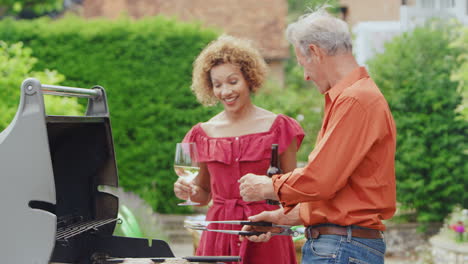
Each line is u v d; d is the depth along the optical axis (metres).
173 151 8.21
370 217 2.02
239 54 2.59
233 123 2.67
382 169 2.03
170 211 8.25
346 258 2.03
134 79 8.24
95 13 12.85
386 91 7.64
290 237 2.67
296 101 8.52
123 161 8.20
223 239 2.56
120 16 8.48
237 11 12.78
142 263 1.98
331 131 2.00
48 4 13.20
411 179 7.23
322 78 2.17
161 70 8.25
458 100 7.29
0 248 1.77
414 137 7.23
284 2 13.95
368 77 2.12
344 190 2.05
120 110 8.21
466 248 5.30
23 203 1.77
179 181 2.54
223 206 2.60
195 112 8.21
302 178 2.00
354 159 1.98
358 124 1.99
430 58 7.58
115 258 2.15
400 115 7.43
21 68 5.60
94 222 2.18
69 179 2.16
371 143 1.99
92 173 2.26
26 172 1.76
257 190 2.16
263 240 2.32
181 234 7.61
